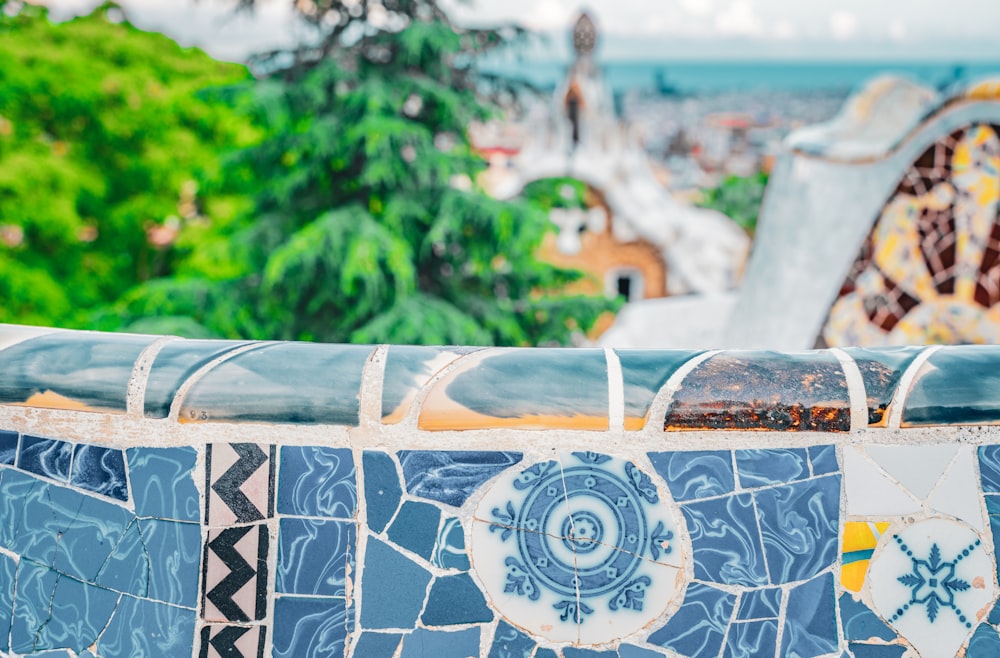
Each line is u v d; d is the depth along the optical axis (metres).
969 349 1.46
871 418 1.38
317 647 1.39
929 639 1.39
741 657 1.37
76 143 15.34
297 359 1.43
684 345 8.30
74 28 15.41
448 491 1.38
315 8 10.75
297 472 1.39
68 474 1.43
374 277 9.16
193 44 16.20
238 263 10.39
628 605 1.37
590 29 26.25
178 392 1.41
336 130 10.30
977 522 1.39
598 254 25.45
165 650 1.40
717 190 29.19
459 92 11.09
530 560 1.37
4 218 14.13
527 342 10.64
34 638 1.44
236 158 10.93
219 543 1.40
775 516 1.38
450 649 1.38
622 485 1.37
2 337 1.52
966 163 3.34
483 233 10.36
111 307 10.00
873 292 3.81
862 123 4.21
